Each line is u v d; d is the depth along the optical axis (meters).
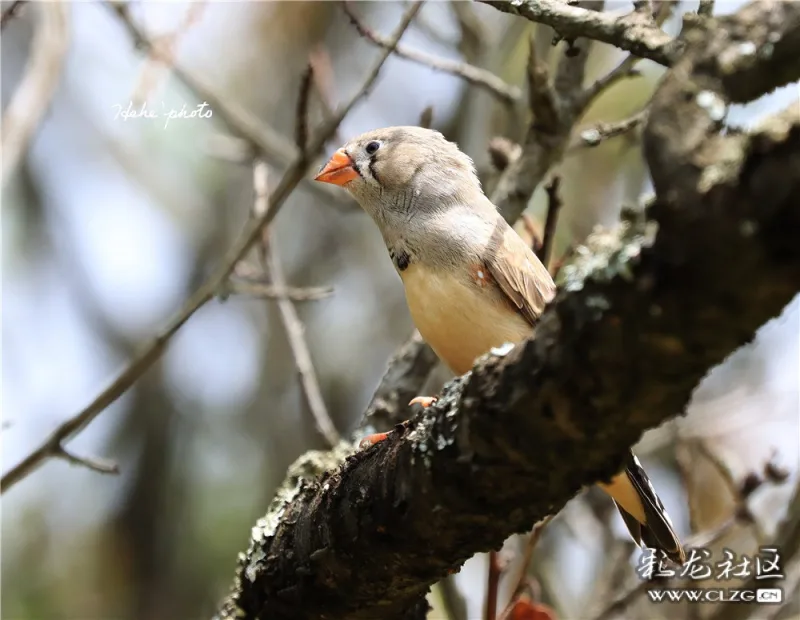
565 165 12.53
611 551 10.16
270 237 9.15
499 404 4.12
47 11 8.57
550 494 4.34
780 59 3.37
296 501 6.14
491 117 11.97
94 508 13.50
